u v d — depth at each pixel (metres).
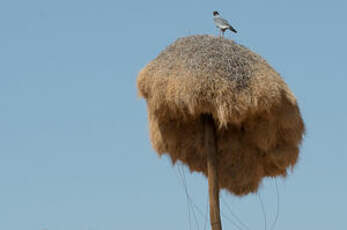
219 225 13.49
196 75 13.08
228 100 12.96
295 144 14.86
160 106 13.98
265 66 13.80
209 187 13.86
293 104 13.98
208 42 13.90
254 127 14.52
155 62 14.07
